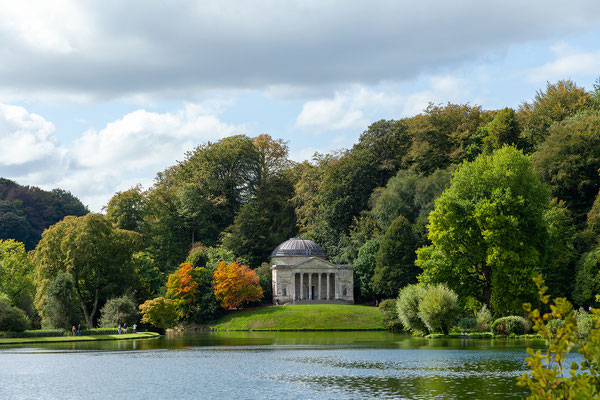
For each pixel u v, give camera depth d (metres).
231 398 39.97
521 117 151.00
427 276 92.25
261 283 161.62
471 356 62.75
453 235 89.00
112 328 109.94
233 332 131.38
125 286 122.19
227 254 161.25
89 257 118.00
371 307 150.12
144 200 168.62
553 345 16.33
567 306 16.25
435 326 87.38
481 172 92.00
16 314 97.25
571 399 15.66
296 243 170.25
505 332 87.00
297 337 108.25
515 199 86.94
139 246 127.31
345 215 165.75
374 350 73.00
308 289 173.12
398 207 146.25
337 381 46.53
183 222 178.88
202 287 148.00
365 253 153.25
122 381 48.31
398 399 38.56
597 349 16.53
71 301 104.94
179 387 44.91
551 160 113.31
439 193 141.25
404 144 173.25
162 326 116.88
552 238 96.50
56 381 48.69
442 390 41.62
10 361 64.00
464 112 165.88
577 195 113.44
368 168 165.50
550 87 149.38
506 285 86.88
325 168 179.50
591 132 112.19
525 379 16.78
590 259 96.50
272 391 42.44
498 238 85.12
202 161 192.00
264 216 185.50
